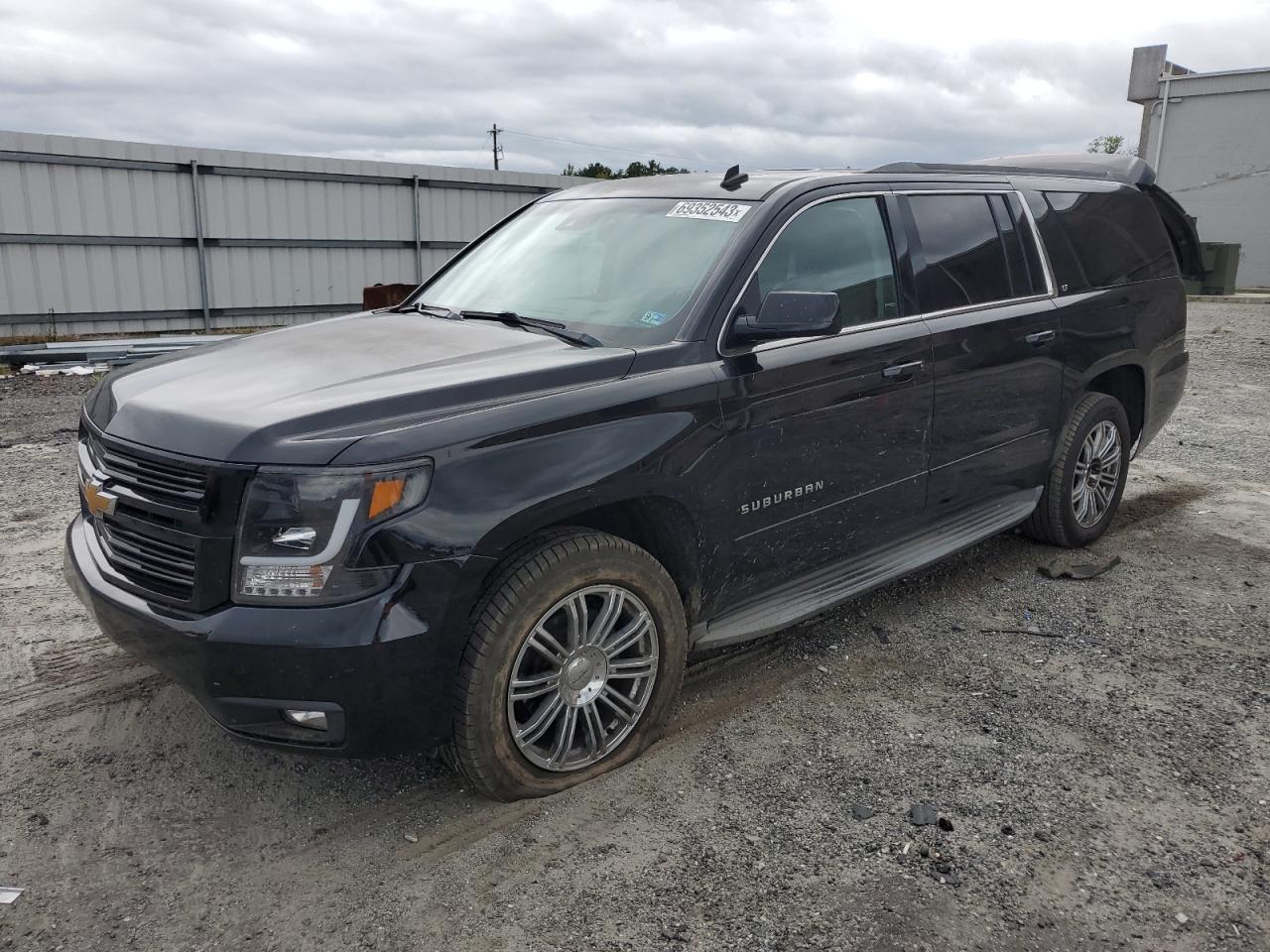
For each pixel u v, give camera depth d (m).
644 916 2.52
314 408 2.71
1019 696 3.72
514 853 2.78
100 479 2.95
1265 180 26.62
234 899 2.59
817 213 3.80
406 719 2.69
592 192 4.46
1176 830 2.89
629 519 3.26
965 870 2.70
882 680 3.85
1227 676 3.89
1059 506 5.11
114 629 2.85
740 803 3.01
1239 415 9.41
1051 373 4.77
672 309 3.42
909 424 4.02
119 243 15.71
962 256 4.40
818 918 2.51
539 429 2.84
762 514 3.50
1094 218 5.24
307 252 17.95
